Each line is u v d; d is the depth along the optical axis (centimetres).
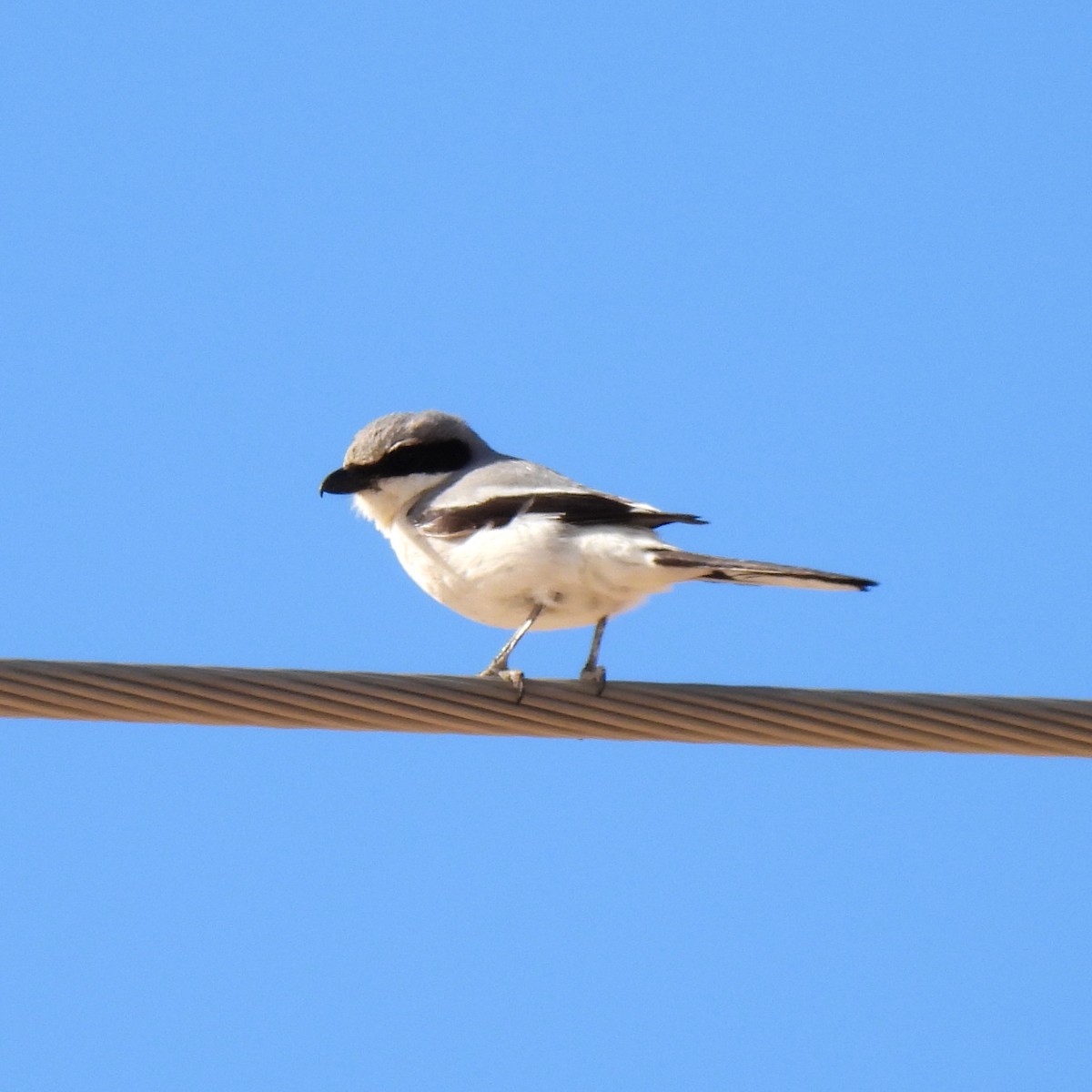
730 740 1125
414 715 1110
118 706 1079
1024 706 1099
